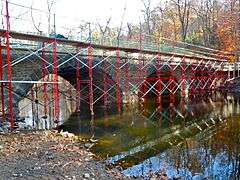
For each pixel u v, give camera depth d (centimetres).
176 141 1989
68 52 2773
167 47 4381
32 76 2714
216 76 5225
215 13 7900
